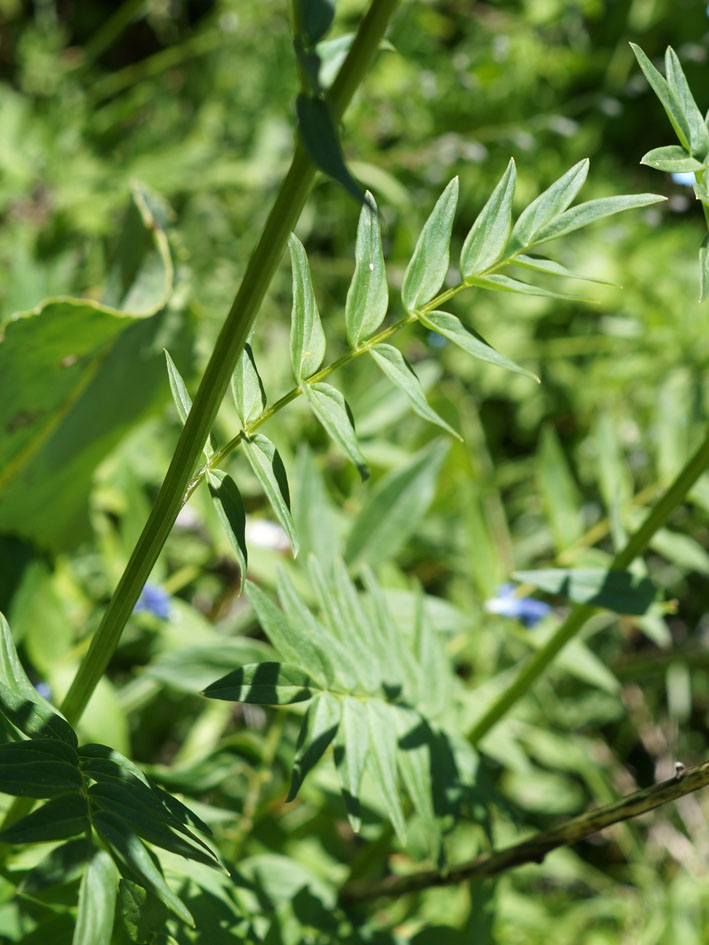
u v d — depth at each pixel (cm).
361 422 93
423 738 59
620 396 127
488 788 62
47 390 70
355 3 138
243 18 146
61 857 46
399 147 141
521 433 133
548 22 153
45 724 50
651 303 129
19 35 159
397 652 62
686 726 119
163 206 76
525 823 103
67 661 75
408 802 69
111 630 52
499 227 51
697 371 120
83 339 68
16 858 60
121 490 95
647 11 156
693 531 92
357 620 61
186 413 51
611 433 70
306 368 51
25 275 110
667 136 154
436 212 51
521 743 101
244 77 148
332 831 78
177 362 76
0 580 72
